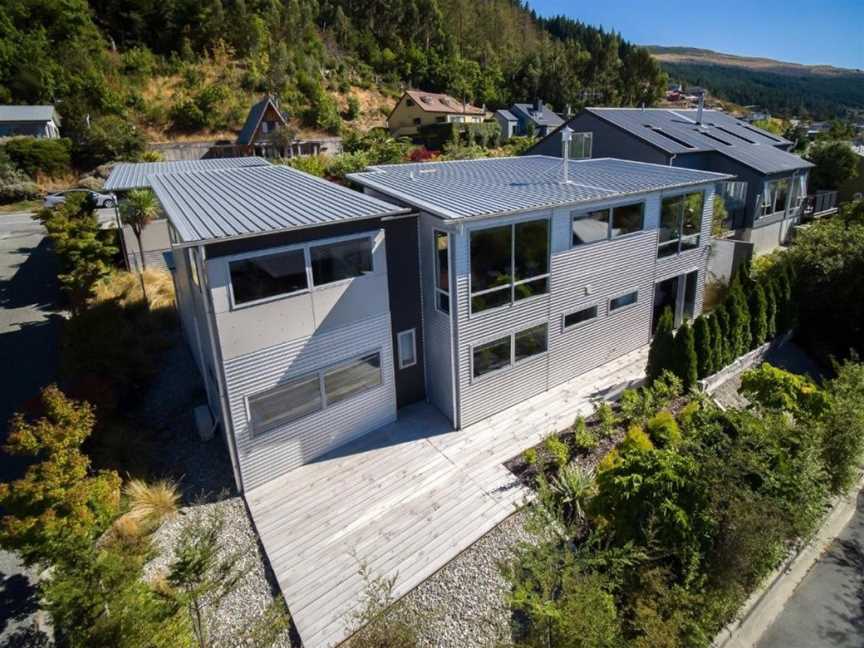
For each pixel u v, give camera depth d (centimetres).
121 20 7131
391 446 1220
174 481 1105
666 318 1384
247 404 1043
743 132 3183
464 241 1131
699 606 763
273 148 5312
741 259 1970
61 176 4478
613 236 1460
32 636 778
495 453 1188
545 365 1417
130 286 2025
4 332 1777
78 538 677
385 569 892
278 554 930
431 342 1302
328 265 1081
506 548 927
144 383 1474
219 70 7019
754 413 1192
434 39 10450
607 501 857
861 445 1069
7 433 1247
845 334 1808
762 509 789
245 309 988
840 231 1878
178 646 640
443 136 5691
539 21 15200
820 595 877
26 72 5375
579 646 637
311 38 8606
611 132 2700
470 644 761
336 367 1157
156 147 5053
